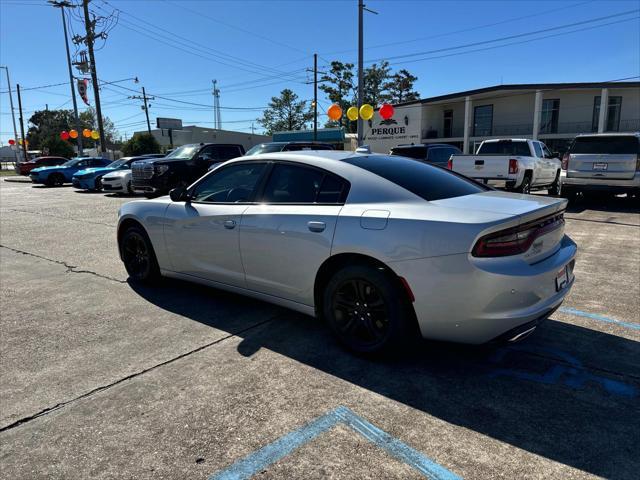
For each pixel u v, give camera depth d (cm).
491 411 273
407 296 307
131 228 515
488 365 330
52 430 258
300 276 358
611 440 245
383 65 6241
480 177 1176
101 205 1387
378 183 339
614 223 917
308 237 345
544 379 310
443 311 294
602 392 293
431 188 345
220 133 6309
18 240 821
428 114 3916
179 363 336
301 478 219
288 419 266
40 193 1880
